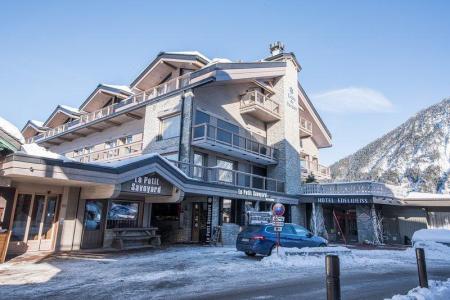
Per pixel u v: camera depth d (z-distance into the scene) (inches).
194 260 459.2
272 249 503.8
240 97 987.3
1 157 415.8
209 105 860.0
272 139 1059.9
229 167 913.5
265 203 916.6
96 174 469.1
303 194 1024.9
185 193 665.0
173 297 255.3
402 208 1045.8
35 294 256.2
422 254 265.9
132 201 636.7
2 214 415.5
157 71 949.2
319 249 496.4
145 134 871.7
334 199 967.6
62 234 526.0
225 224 725.3
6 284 289.4
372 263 502.3
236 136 878.4
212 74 783.7
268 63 1018.1
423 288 248.2
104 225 579.2
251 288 294.5
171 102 833.5
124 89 1066.7
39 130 1332.4
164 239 763.4
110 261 426.9
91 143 1104.8
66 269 364.2
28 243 492.1
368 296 274.8
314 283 321.7
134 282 306.3
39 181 478.3
